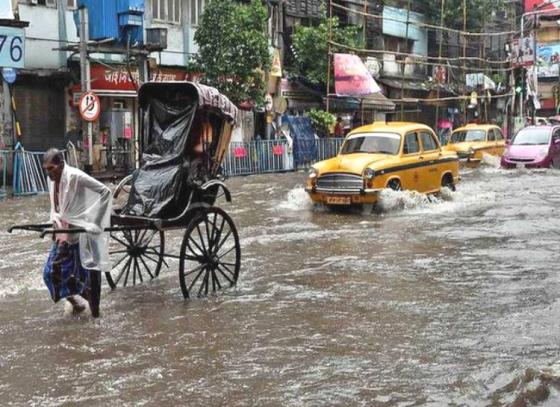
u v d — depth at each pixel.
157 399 5.02
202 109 8.14
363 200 14.20
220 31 23.33
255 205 16.06
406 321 6.86
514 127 42.91
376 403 4.88
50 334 6.59
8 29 17.62
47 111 20.62
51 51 20.47
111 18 19.62
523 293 7.86
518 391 4.91
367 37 35.66
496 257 9.93
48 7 20.44
